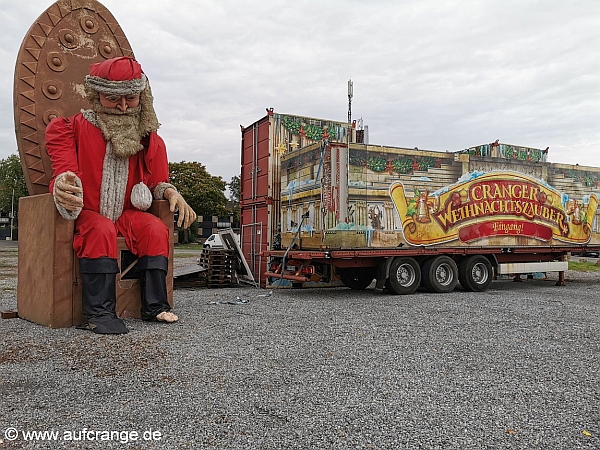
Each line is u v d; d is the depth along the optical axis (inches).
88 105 347.9
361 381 191.6
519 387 187.6
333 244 447.2
